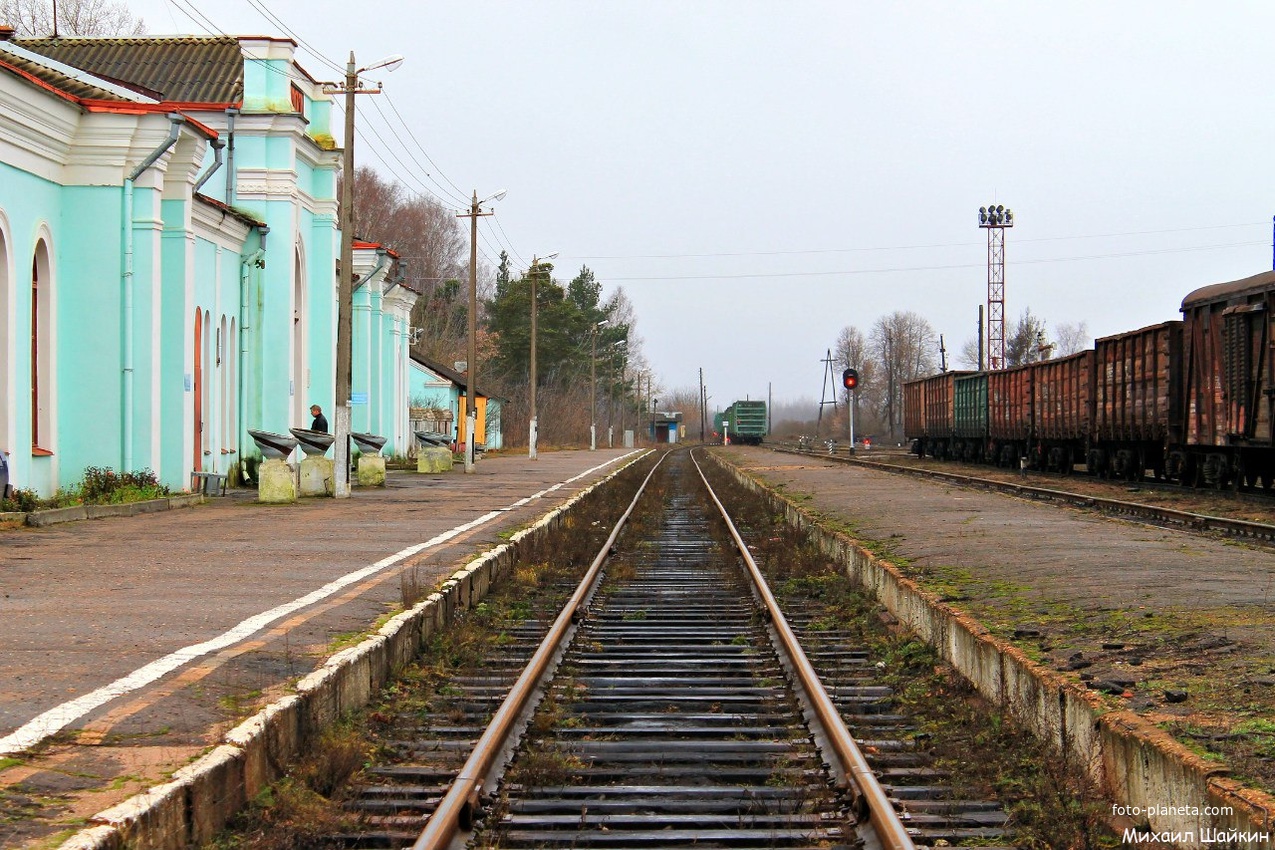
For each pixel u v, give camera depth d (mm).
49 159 19625
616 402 123812
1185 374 26562
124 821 4785
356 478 33000
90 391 20516
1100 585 11477
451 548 15156
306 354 31297
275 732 6426
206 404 24906
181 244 22016
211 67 30125
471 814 5836
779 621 11180
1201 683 7145
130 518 18453
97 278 20422
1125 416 30781
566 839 5703
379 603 10500
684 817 6023
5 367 18062
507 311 91188
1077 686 7008
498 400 79438
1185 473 27766
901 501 25078
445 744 7285
